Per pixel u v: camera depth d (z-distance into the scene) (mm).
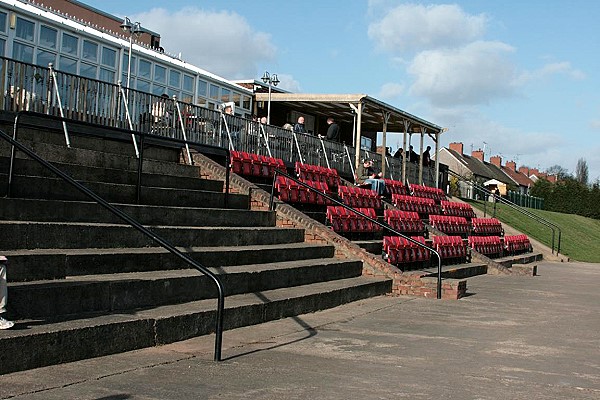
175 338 7328
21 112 9016
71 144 12594
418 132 34812
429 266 17781
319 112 29250
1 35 14539
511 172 97562
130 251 8711
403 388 5910
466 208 30156
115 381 5586
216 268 9859
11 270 6906
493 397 5746
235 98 24609
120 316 6945
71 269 7656
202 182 13914
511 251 28000
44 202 8844
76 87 12828
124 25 20703
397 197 23109
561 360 7562
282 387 5723
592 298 14578
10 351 5527
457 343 8336
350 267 13258
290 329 8672
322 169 20594
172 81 20781
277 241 13016
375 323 9617
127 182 11875
